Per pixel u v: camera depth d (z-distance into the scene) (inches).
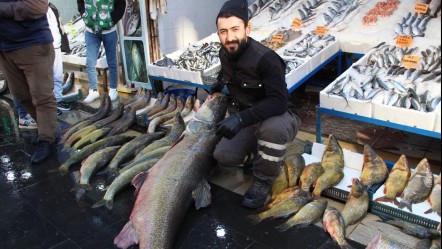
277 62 112.6
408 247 89.8
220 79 137.1
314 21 225.9
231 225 111.6
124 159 149.0
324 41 197.0
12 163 156.3
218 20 111.4
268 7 260.7
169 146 146.6
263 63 112.1
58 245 104.7
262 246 102.1
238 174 142.5
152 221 98.8
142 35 239.6
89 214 118.7
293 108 127.5
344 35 202.2
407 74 151.0
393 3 214.4
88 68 238.8
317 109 145.0
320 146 141.3
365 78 154.0
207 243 104.2
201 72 190.1
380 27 199.9
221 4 295.0
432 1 201.5
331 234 101.8
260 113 108.3
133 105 213.9
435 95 134.0
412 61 160.7
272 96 111.6
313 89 231.3
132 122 188.7
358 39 194.9
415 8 198.2
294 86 167.5
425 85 140.9
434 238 98.9
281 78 112.2
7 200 128.3
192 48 234.8
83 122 191.0
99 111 198.2
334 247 100.1
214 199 125.7
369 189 115.4
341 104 137.6
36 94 153.7
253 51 114.2
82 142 167.5
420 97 132.6
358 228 107.9
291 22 233.9
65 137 177.6
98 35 232.2
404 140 165.2
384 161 131.9
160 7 236.2
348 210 109.0
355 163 132.1
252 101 123.6
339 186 121.3
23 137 184.4
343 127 182.9
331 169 124.0
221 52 127.6
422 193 109.4
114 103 240.2
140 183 116.4
